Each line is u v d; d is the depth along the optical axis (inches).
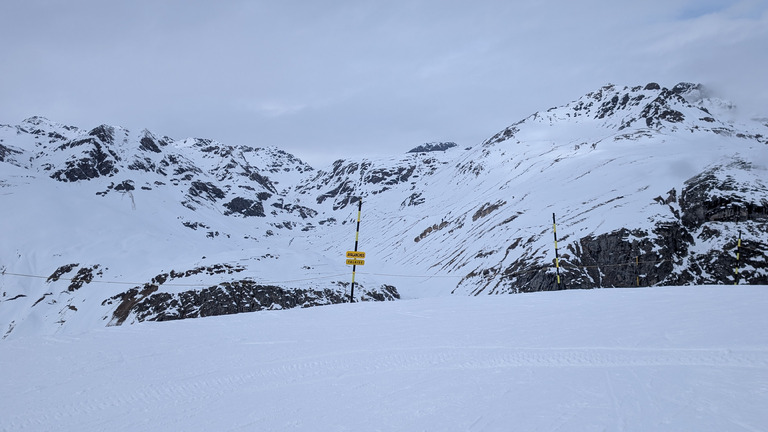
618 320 575.2
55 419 372.2
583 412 309.7
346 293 3523.6
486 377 403.5
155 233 7308.1
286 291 3344.0
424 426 310.8
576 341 490.6
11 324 4407.0
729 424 276.2
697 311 590.2
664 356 417.4
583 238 3617.1
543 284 3358.8
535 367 418.9
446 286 4525.1
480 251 4822.8
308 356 519.5
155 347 594.6
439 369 438.9
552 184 5728.3
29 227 6402.6
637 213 3715.6
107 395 422.9
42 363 530.3
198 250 6830.7
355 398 379.2
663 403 314.2
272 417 351.3
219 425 343.0
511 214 5177.2
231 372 476.1
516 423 301.9
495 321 638.5
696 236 3462.1
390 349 525.0
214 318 792.3
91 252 6013.8
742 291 733.3
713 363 389.4
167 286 3636.8
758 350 412.2
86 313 4072.3
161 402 400.5
